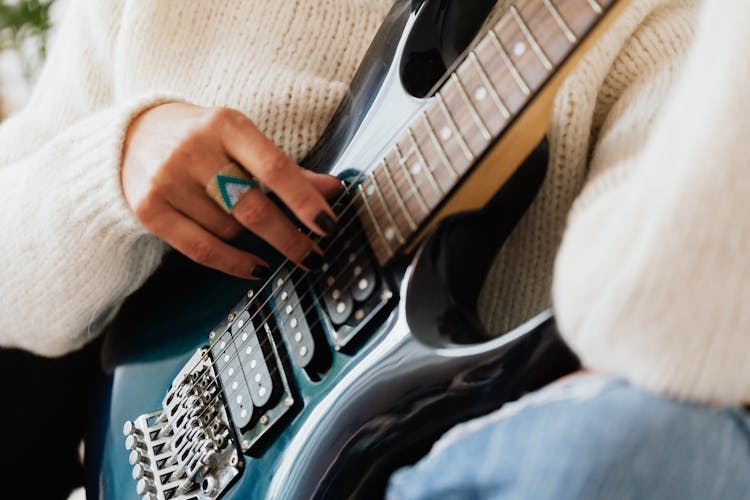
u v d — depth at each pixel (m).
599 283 0.37
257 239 0.65
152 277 0.77
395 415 0.49
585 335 0.38
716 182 0.34
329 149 0.63
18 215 0.74
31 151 0.90
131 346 0.76
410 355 0.49
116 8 0.80
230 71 0.73
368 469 0.50
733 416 0.38
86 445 0.78
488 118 0.47
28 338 0.80
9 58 1.90
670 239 0.35
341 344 0.53
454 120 0.49
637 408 0.36
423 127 0.51
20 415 0.92
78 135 0.71
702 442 0.36
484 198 0.50
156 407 0.70
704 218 0.34
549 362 0.43
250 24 0.73
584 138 0.53
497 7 0.59
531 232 0.57
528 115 0.46
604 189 0.44
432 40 0.59
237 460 0.58
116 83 0.82
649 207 0.36
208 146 0.59
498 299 0.59
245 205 0.59
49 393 0.94
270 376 0.58
